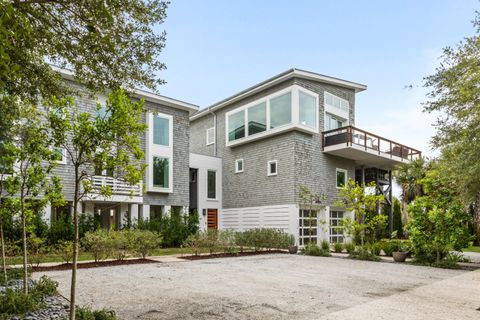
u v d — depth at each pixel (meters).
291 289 7.78
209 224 24.02
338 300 6.73
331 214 22.00
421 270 11.13
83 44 5.89
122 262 12.25
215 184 24.50
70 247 11.41
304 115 20.45
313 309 6.02
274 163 21.19
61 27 5.74
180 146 20.84
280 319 5.39
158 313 5.64
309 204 20.17
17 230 13.34
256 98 22.67
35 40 5.78
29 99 6.90
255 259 14.08
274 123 21.08
